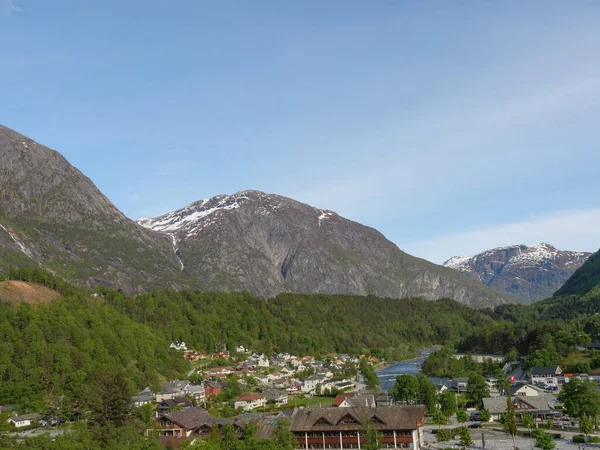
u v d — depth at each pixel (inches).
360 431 6904.5
